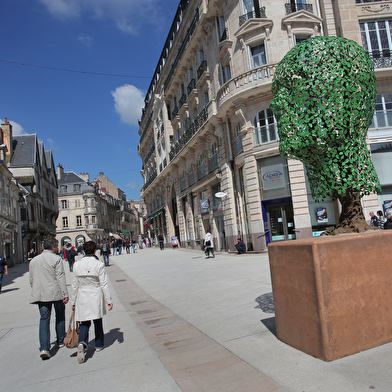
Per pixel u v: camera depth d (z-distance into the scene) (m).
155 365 3.86
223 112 18.83
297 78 4.23
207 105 20.80
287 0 17.06
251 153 17.03
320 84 4.07
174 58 30.34
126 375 3.65
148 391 3.22
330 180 4.37
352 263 3.61
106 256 20.84
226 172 19.56
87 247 4.66
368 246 3.74
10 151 41.06
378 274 3.76
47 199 51.34
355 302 3.58
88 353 4.51
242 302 6.46
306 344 3.66
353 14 16.45
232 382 3.22
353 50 4.17
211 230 23.17
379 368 3.11
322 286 3.43
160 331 5.23
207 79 21.61
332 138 4.21
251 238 17.69
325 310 3.41
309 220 15.81
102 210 74.56
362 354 3.46
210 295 7.53
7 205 29.31
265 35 16.83
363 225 4.35
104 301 4.54
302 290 3.68
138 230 121.56
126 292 9.62
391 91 16.05
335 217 15.91
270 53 16.73
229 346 4.20
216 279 9.66
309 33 16.97
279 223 16.86
